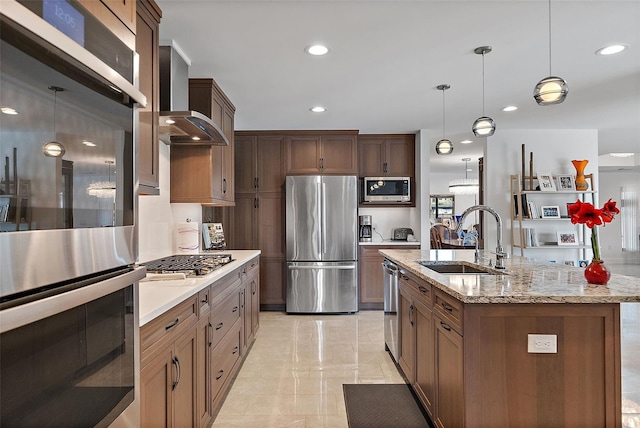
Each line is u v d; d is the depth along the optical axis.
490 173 5.52
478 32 2.57
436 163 9.06
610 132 5.69
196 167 3.30
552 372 1.78
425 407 2.43
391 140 5.66
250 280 3.70
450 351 1.96
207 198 3.29
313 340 4.10
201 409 2.10
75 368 0.89
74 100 0.87
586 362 1.79
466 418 1.77
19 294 0.74
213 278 2.24
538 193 5.34
